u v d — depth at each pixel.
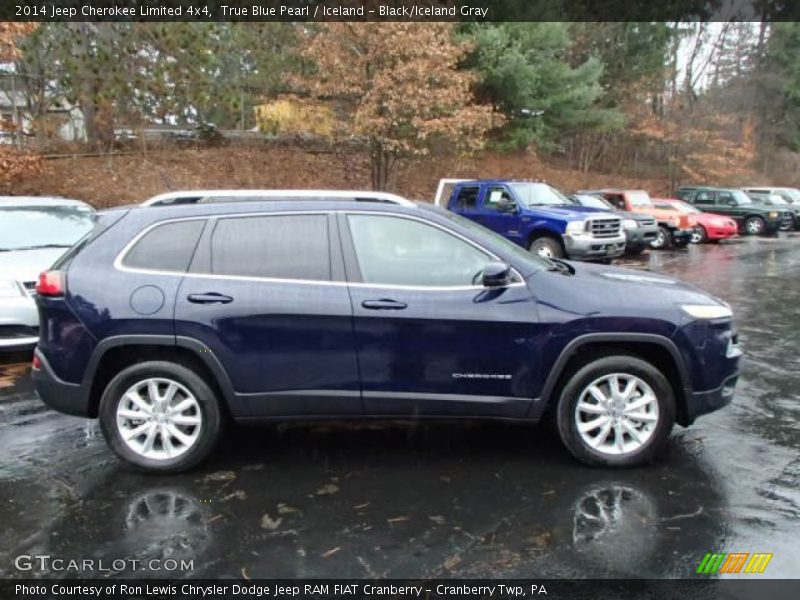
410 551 3.06
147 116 18.08
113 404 3.87
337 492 3.66
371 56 16.05
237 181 18.58
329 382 3.86
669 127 29.55
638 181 30.81
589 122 27.22
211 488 3.73
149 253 3.92
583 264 4.57
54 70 15.72
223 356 3.80
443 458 4.12
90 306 3.81
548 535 3.18
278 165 20.28
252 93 19.61
